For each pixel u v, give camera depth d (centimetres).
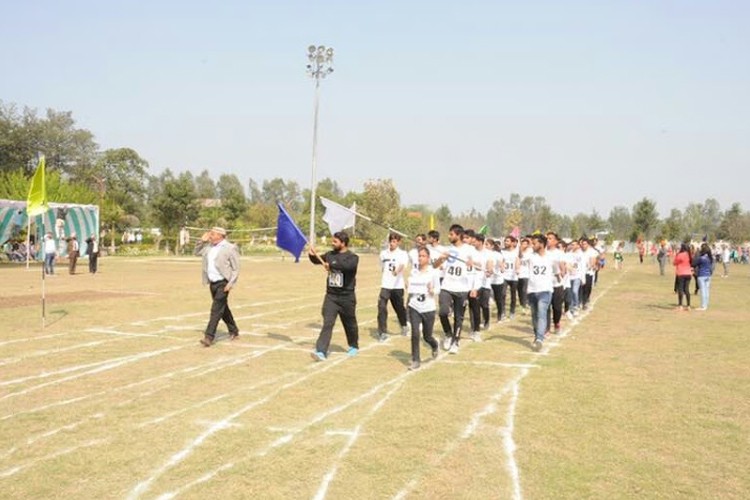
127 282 2230
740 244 6316
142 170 7906
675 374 854
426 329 904
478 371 862
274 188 12362
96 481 476
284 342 1076
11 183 4103
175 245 5334
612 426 621
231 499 447
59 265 3297
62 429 595
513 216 7381
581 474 499
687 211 9612
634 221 7631
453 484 477
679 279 1681
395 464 515
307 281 2412
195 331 1173
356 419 633
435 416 646
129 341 1061
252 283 2316
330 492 460
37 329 1171
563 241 1464
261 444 559
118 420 623
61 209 3562
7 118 6831
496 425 620
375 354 983
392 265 1130
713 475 501
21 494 452
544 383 795
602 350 1038
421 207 7194
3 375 808
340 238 942
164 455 530
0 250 3450
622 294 2128
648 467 516
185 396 714
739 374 856
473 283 1091
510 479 488
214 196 12025
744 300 1944
